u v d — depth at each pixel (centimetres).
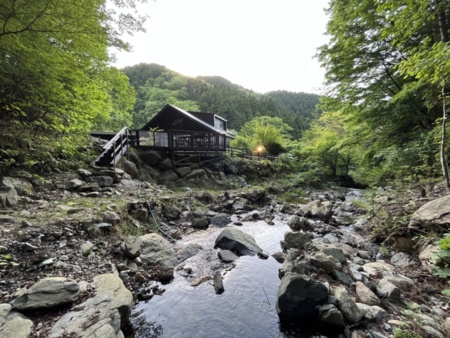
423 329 213
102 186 623
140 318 256
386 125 808
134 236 412
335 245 457
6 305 201
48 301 211
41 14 404
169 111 1916
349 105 866
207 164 1352
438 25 580
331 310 238
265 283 343
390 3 410
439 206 382
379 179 1055
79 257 305
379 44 738
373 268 343
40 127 665
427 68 371
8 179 448
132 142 1062
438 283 288
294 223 621
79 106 730
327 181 1722
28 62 479
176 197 719
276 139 2341
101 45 553
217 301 297
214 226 624
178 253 415
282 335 240
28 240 295
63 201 464
